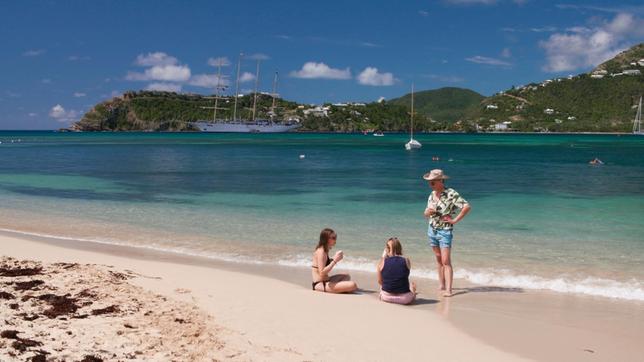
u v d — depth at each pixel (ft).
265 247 48.70
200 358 21.49
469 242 49.73
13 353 20.07
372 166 163.94
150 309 27.78
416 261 42.75
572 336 26.61
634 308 31.42
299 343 24.40
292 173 133.39
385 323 28.02
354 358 22.93
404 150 309.63
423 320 28.73
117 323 25.03
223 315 27.86
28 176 122.62
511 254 45.03
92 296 29.55
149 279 35.29
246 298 31.58
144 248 48.47
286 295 32.78
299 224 59.88
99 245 49.73
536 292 34.76
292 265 42.19
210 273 38.37
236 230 56.65
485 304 32.07
